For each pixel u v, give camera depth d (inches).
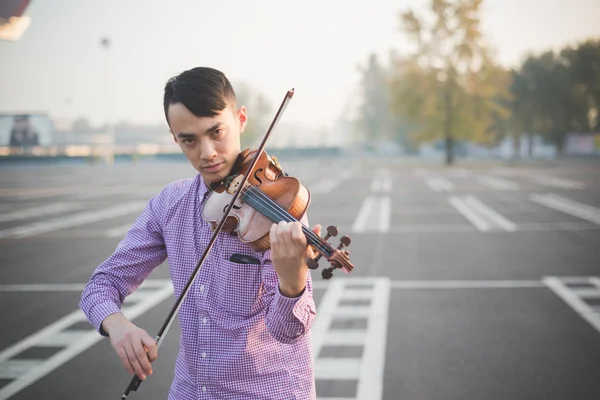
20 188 1248.8
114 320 68.1
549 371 186.7
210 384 70.4
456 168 2017.7
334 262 63.6
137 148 3757.4
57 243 501.0
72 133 2869.1
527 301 273.1
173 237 74.6
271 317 62.9
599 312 251.8
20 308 285.1
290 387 70.4
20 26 402.3
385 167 2251.5
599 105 2635.3
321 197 909.2
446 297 284.2
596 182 1150.3
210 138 67.4
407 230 526.0
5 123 1480.1
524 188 1018.1
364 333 230.7
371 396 171.3
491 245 435.5
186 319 71.9
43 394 178.4
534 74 2608.3
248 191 72.0
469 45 1941.4
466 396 169.6
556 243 437.4
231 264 69.7
